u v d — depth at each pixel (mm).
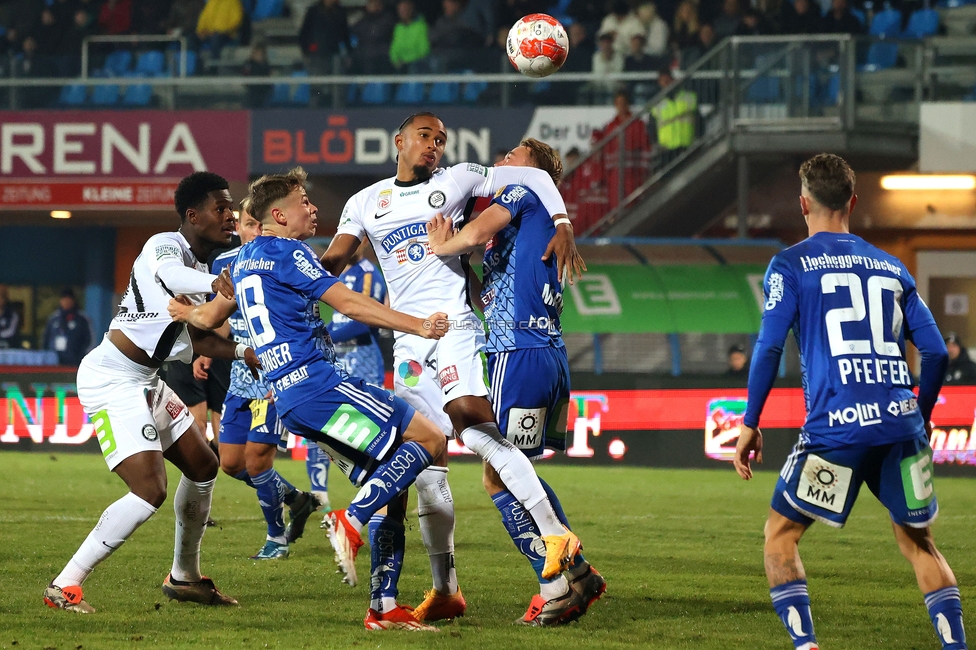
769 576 14250
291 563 22578
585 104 59125
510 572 21734
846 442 13945
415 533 26844
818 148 54219
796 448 14391
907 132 55812
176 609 17734
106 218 65312
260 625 16594
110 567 21594
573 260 17859
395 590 16656
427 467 15922
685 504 33594
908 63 56094
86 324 60750
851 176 14930
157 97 59938
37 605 17797
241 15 67000
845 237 14758
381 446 15602
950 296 63625
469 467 43094
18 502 31969
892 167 58219
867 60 55781
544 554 17172
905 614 18234
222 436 23750
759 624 17188
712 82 55656
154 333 17422
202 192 18172
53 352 60250
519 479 16969
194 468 17906
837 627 17219
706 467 44188
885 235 64062
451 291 18062
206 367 27453
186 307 16812
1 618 16844
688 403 44438
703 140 55594
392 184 18438
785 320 14336
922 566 14336
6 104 60125
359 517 15273
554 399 18328
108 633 15914
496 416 18031
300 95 59719
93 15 67500
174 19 67375
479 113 59062
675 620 17453
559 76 59250
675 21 62125
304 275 15633
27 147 58688
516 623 17078
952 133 55625
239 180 58906
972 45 55906
